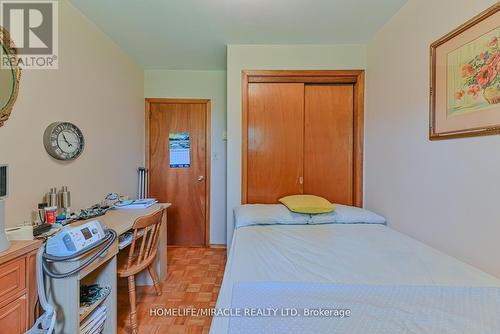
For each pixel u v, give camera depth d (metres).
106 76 2.53
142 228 1.95
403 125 2.04
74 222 1.79
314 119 2.81
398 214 2.11
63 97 1.93
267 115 2.75
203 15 2.16
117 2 1.97
